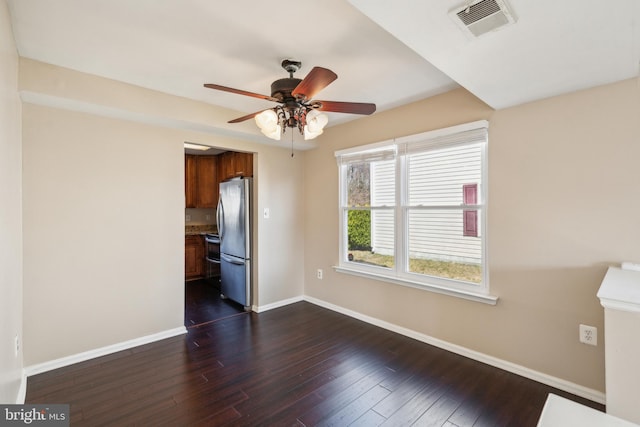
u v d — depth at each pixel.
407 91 2.81
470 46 1.58
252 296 4.04
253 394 2.18
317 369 2.52
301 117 2.16
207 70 2.37
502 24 1.39
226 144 3.56
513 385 2.29
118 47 2.04
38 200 2.43
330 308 4.01
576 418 0.88
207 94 2.84
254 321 3.59
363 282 3.59
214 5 1.62
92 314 2.70
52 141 2.49
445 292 2.82
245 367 2.55
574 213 2.17
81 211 2.63
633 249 1.96
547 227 2.29
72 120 2.59
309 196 4.27
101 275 2.74
